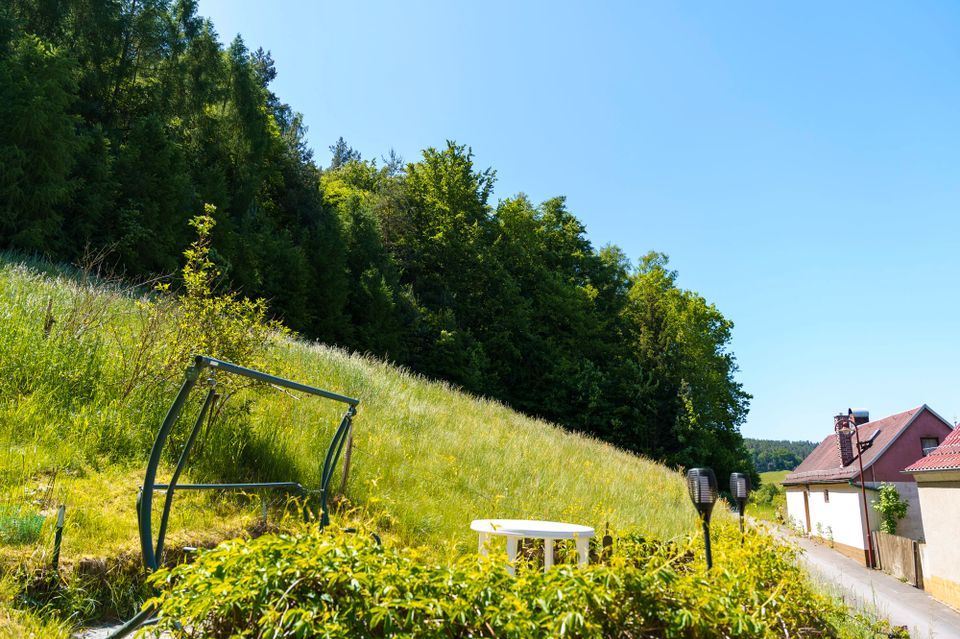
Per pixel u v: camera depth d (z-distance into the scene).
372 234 43.28
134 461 6.38
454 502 9.04
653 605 2.79
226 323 8.00
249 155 38.66
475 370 42.59
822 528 34.97
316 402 10.87
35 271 13.87
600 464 16.81
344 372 14.13
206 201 33.00
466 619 2.46
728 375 57.53
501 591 2.65
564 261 58.72
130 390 7.42
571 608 2.63
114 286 11.63
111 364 7.83
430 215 50.16
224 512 5.86
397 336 40.03
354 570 2.58
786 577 5.00
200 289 8.16
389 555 2.80
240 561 2.65
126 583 4.38
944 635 13.12
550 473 12.70
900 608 16.20
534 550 5.55
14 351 7.36
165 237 29.00
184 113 37.22
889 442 30.83
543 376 48.09
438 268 48.88
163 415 7.21
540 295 52.22
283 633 2.36
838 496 32.12
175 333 7.95
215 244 31.16
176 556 4.75
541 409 48.03
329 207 43.44
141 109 35.03
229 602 2.47
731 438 54.47
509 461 12.32
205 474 6.70
